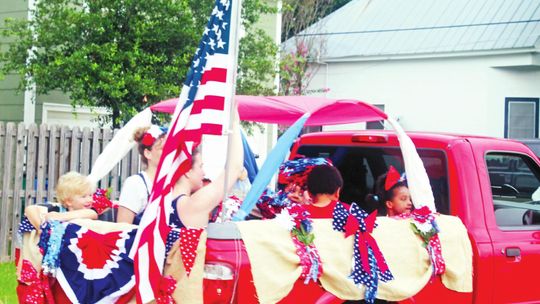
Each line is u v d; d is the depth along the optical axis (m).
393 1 25.52
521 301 5.93
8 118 13.66
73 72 10.95
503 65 21.45
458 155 5.80
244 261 4.54
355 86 23.56
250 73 13.09
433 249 5.30
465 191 5.73
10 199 10.12
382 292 4.99
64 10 11.35
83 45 11.20
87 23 11.05
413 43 22.94
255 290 4.56
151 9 11.19
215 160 6.50
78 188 5.18
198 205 4.50
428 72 22.45
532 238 6.05
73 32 11.19
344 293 4.88
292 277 4.67
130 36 11.20
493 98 21.64
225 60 4.68
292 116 6.19
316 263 4.77
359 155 6.46
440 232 5.38
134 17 11.14
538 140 13.33
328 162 5.77
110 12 11.16
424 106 22.52
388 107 23.06
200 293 4.43
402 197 5.78
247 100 5.66
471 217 5.70
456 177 5.75
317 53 23.55
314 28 24.41
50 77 11.24
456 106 22.08
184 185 4.77
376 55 23.00
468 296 5.57
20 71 11.34
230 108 4.67
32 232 4.98
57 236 4.65
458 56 21.97
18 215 10.12
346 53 23.59
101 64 11.04
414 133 6.18
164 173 4.48
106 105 11.66
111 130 10.45
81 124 14.00
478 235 5.67
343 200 6.54
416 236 5.29
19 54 11.78
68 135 10.25
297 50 21.89
